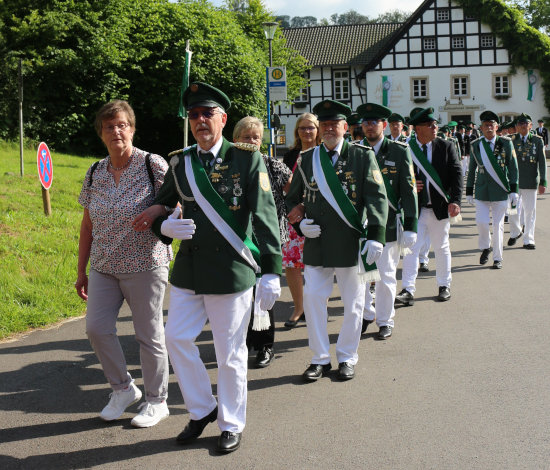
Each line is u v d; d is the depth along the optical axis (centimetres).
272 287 365
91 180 416
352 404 438
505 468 340
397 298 714
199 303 383
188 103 387
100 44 2506
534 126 4438
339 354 499
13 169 1428
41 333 617
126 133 405
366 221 498
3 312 640
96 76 2605
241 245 374
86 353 560
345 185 491
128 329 639
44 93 2467
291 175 576
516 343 555
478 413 413
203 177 373
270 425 408
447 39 4431
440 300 726
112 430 407
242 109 2941
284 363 535
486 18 4366
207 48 2856
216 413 391
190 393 382
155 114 2772
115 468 357
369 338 594
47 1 2461
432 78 4459
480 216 917
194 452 373
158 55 2748
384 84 4494
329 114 494
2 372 514
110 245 402
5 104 2322
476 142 915
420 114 715
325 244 487
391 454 361
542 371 484
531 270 872
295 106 4750
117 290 414
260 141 556
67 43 2533
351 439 383
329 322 658
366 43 4831
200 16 2923
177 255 386
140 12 2798
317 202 490
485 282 812
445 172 718
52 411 439
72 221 1012
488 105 4456
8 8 2391
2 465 362
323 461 356
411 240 586
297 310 649
